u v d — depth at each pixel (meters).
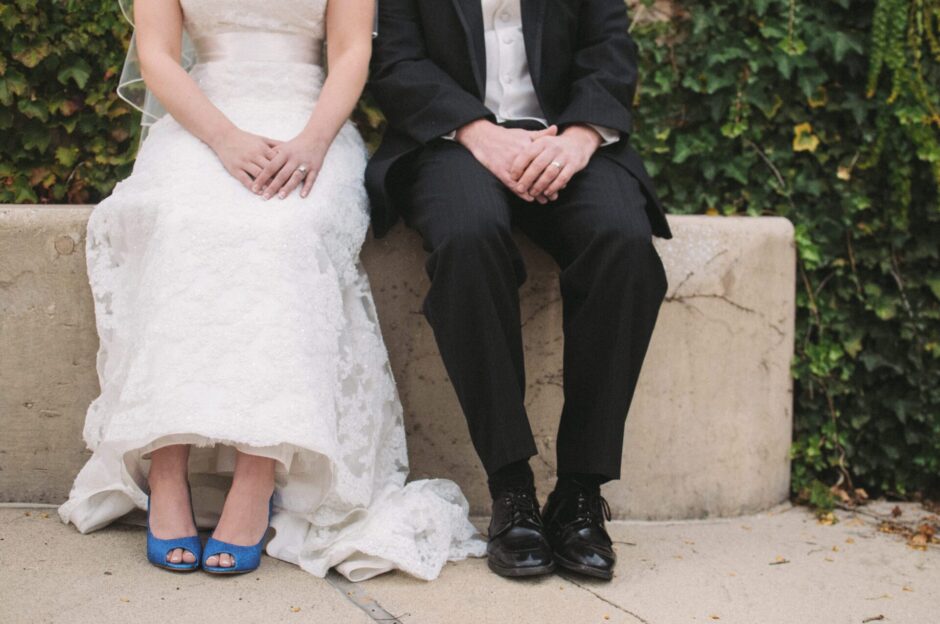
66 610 1.73
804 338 2.85
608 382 2.01
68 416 2.33
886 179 2.85
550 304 2.41
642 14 2.90
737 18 2.86
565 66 2.41
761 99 2.84
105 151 2.80
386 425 2.25
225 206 1.97
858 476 2.90
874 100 2.82
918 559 2.26
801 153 2.88
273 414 1.83
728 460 2.51
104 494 2.12
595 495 2.05
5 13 2.63
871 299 2.83
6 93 2.66
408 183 2.28
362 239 2.22
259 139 2.09
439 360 2.41
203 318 1.86
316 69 2.38
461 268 1.96
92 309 2.30
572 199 2.13
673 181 2.93
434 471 2.43
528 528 1.98
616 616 1.85
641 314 2.04
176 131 2.21
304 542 2.04
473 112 2.22
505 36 2.40
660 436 2.46
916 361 2.82
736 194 2.90
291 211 1.99
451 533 2.09
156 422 1.80
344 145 2.32
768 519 2.54
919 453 2.85
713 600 1.96
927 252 2.82
